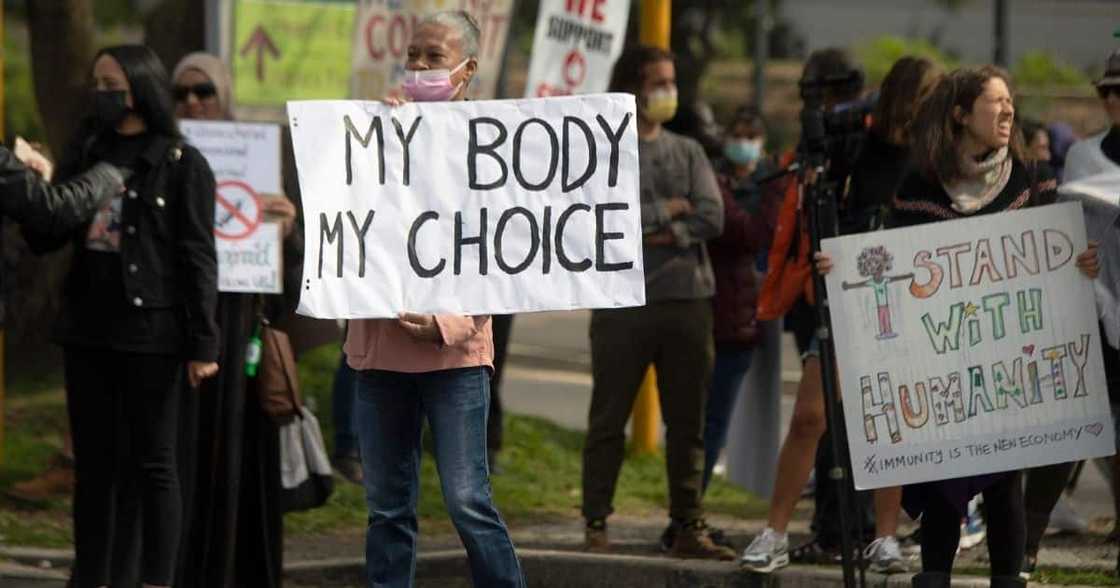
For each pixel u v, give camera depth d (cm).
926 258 2105
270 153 2455
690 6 9912
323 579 2698
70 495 3078
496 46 3419
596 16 3344
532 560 2675
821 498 2650
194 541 2341
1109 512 3200
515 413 4009
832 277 2114
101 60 2186
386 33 3319
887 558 2512
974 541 2820
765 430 3011
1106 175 2344
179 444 2283
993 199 2122
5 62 7606
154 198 2177
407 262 1944
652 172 2633
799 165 2353
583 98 1948
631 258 1952
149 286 2172
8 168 2039
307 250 1923
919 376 2111
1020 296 2108
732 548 2741
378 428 1984
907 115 2412
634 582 2598
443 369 1942
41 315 4128
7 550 2692
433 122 1950
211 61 2686
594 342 2694
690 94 3105
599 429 2709
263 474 2395
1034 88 10575
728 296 3047
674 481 2680
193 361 2198
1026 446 2114
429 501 3209
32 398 3872
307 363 4016
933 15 13238
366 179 1944
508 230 1952
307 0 3538
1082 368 2109
